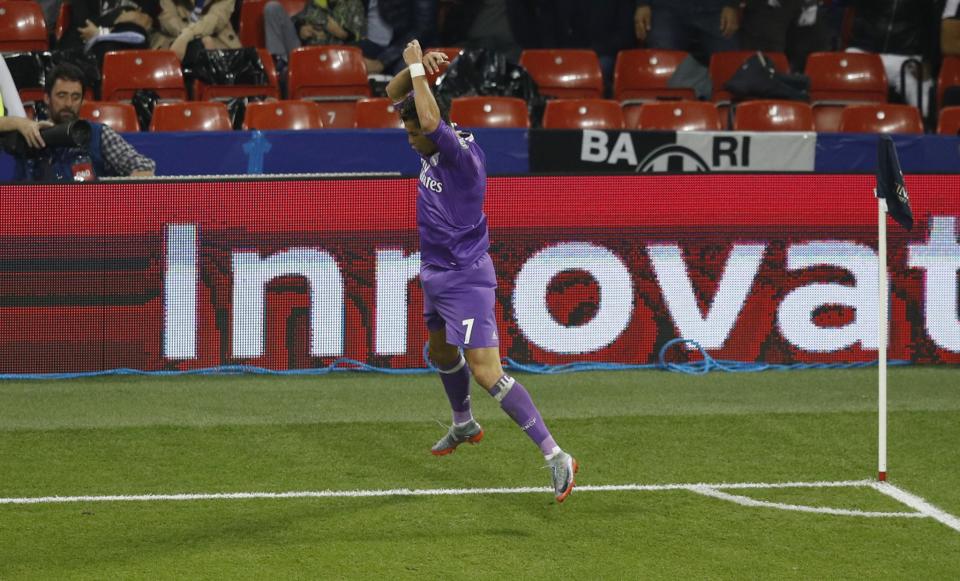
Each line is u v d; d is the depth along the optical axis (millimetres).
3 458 26594
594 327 35500
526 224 35062
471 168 22734
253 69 50594
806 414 30562
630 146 42000
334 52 51344
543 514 22766
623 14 57312
